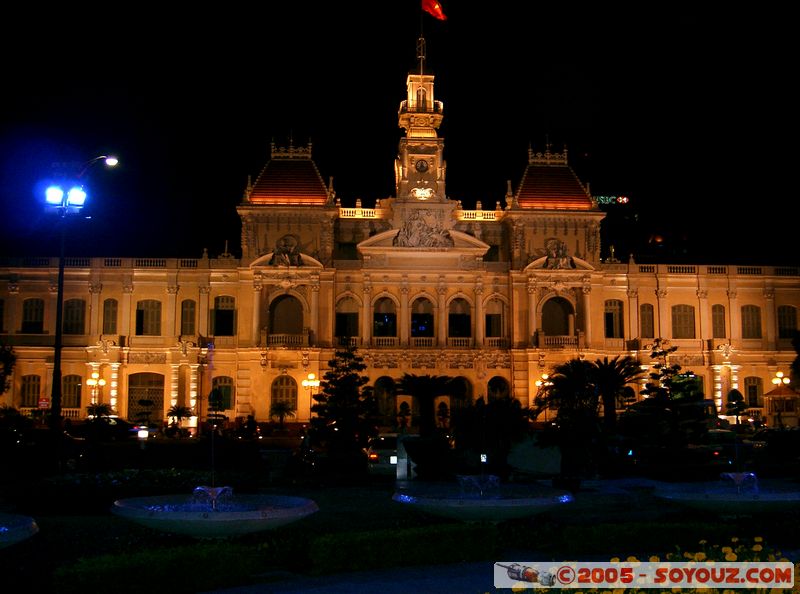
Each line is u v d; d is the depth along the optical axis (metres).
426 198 93.06
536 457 49.44
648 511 33.91
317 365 89.88
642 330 96.25
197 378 91.25
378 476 47.34
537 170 96.88
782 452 54.41
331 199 92.25
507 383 93.00
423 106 94.50
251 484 33.53
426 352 91.50
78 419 89.88
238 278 92.38
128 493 31.23
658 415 54.12
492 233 96.94
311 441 58.34
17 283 92.50
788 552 24.47
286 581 21.16
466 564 22.83
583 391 49.16
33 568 21.91
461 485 28.31
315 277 90.75
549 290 93.19
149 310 93.31
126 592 18.86
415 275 92.44
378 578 21.25
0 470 41.12
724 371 95.75
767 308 98.38
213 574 20.20
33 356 91.75
